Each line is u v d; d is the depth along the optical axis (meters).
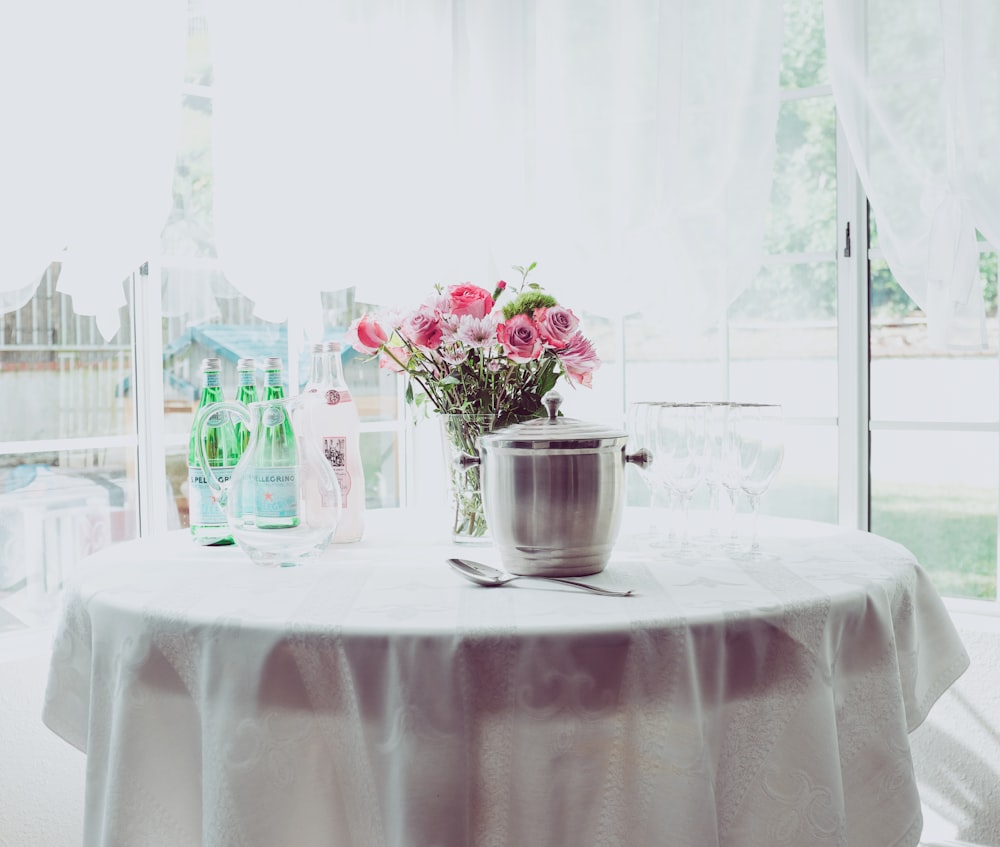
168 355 3.05
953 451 2.49
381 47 2.65
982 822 2.19
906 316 2.57
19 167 1.99
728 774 1.10
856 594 1.20
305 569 1.40
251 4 2.39
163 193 2.18
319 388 1.61
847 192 2.43
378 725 1.06
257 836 1.06
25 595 2.58
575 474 1.29
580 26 2.63
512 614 1.10
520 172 2.79
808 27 2.56
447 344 1.50
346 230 2.58
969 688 2.20
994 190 2.06
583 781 1.05
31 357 2.62
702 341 2.71
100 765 1.20
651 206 2.56
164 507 2.45
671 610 1.11
